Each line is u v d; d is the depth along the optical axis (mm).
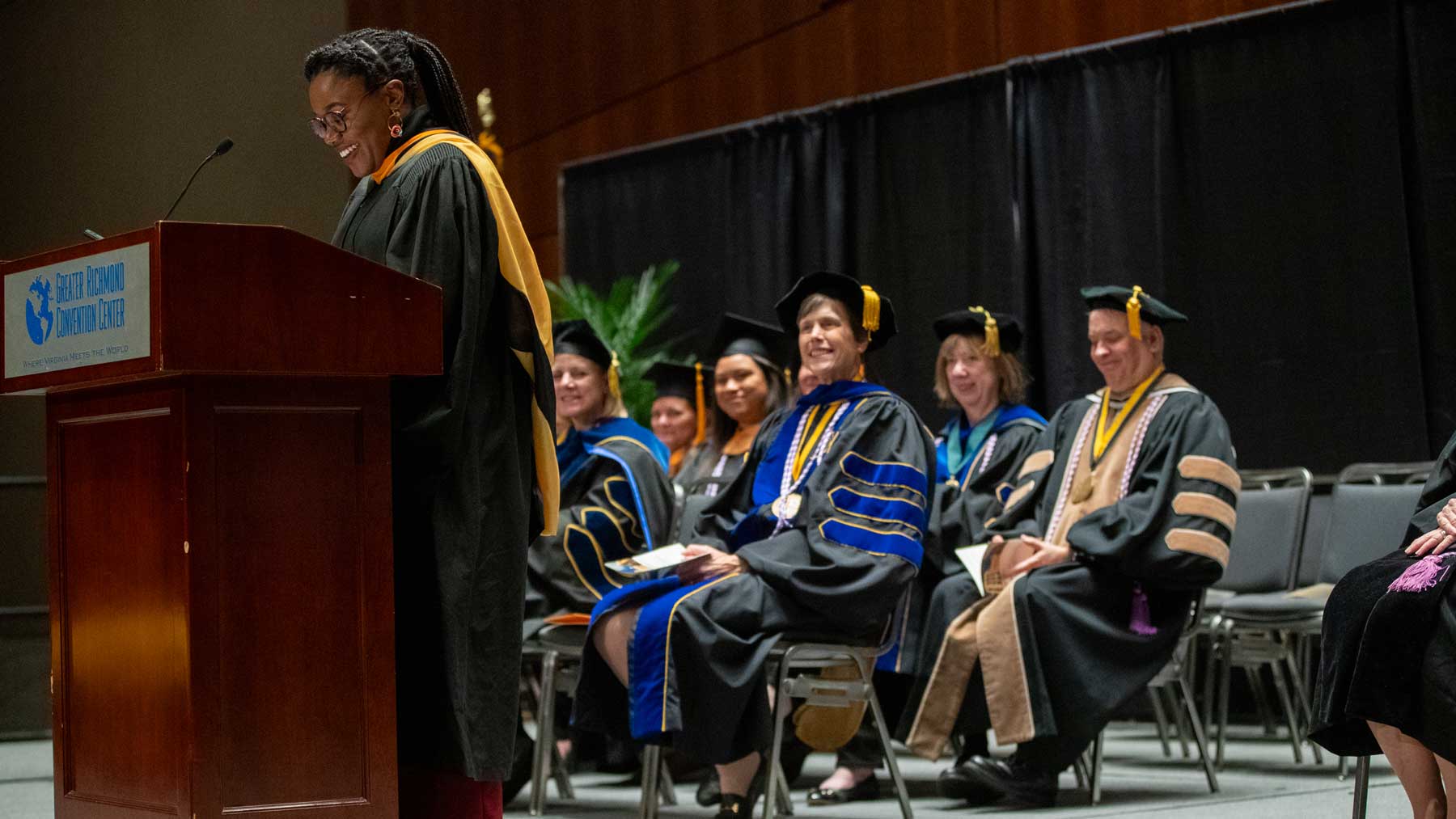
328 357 2320
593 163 10062
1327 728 3260
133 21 10242
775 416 4836
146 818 2324
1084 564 4973
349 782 2342
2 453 10969
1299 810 4391
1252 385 7168
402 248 2672
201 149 9891
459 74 11375
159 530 2311
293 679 2309
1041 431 6129
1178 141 7441
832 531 4203
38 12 10844
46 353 2443
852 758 5160
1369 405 6844
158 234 2178
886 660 5703
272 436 2322
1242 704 7449
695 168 9531
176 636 2268
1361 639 3098
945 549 5973
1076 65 7812
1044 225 7887
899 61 9008
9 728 7984
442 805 2697
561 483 5609
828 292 4688
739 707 3920
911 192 8484
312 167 9742
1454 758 2918
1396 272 6793
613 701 4234
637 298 8953
